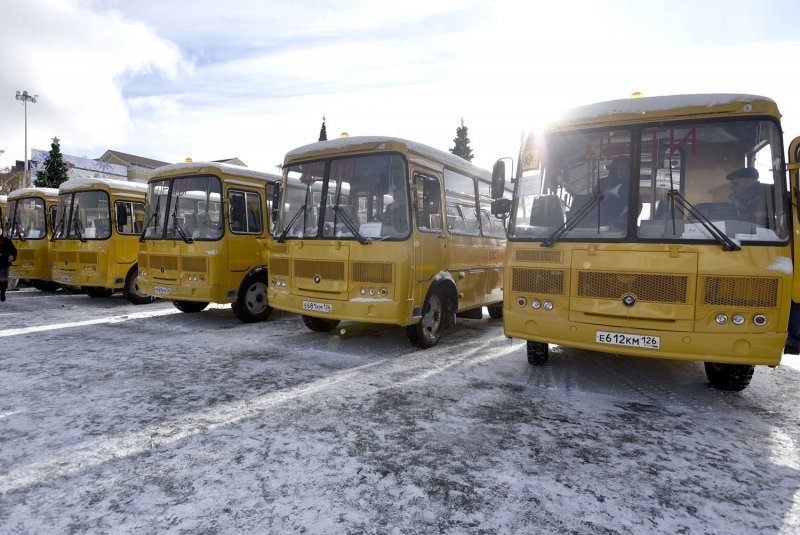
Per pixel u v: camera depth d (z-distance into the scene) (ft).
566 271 15.89
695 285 14.20
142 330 26.30
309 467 10.64
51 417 13.37
